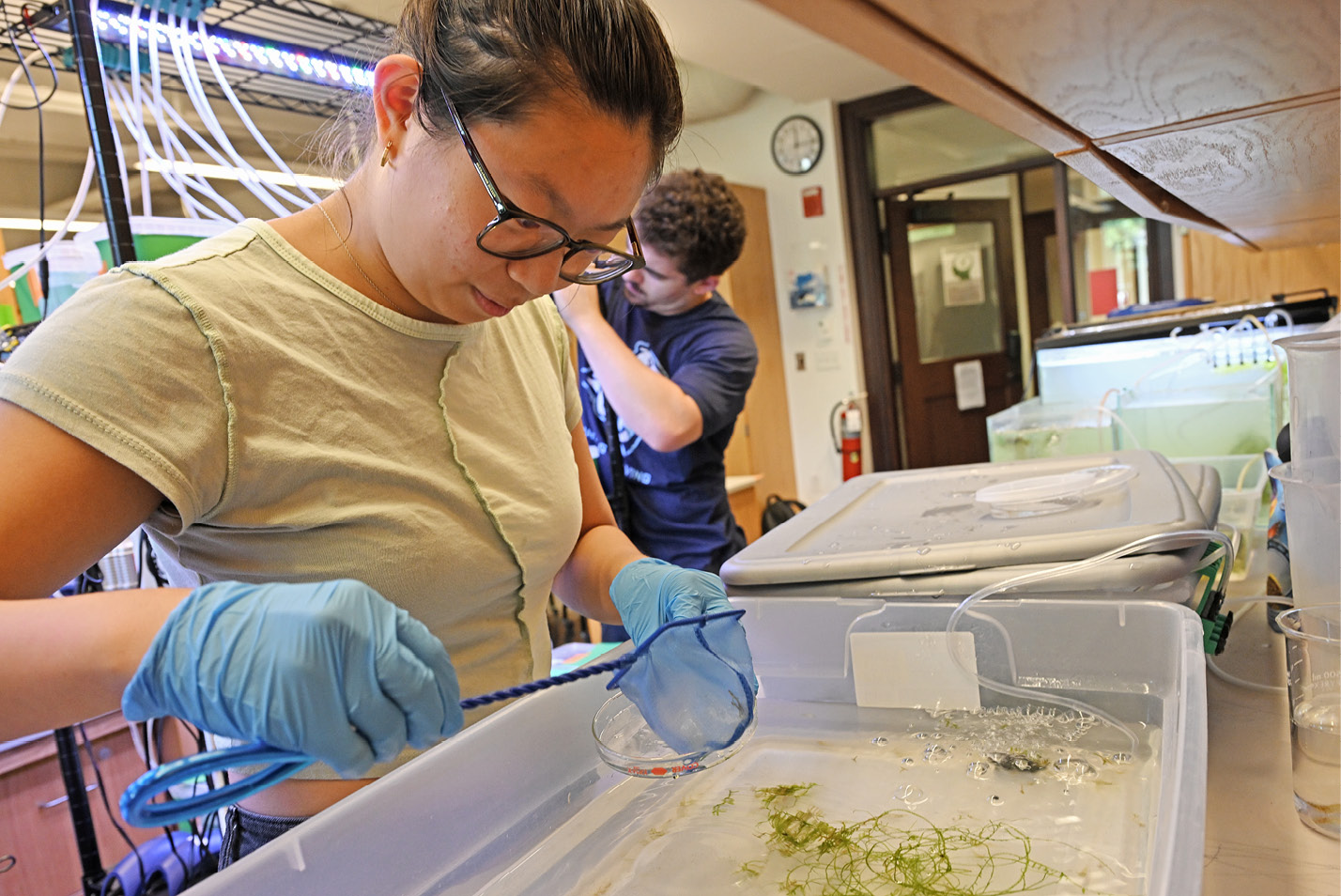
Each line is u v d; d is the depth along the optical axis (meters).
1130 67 0.52
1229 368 1.57
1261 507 1.34
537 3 0.61
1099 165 0.90
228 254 0.72
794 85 4.56
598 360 1.68
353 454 0.74
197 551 0.72
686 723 0.69
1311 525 0.73
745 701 0.71
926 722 0.78
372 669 0.52
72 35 1.23
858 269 5.12
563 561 0.93
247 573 0.72
